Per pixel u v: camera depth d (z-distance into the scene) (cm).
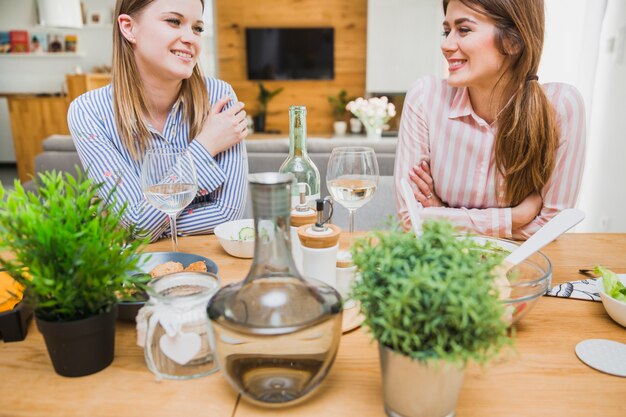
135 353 66
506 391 57
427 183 142
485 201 140
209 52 671
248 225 112
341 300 55
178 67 125
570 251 103
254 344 51
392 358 49
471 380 59
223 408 55
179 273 63
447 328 45
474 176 138
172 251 99
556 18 304
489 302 44
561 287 84
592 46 264
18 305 69
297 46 658
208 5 655
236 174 137
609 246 107
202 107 141
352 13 648
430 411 50
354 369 62
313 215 82
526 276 74
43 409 55
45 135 577
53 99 569
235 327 50
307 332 51
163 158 96
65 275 54
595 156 291
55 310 56
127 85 130
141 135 133
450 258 47
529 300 65
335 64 667
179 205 97
